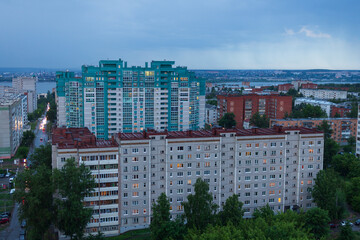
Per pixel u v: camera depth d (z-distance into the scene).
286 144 160.38
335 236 141.25
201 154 151.62
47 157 190.50
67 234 127.56
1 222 155.50
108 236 141.62
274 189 160.88
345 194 167.50
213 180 154.50
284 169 160.88
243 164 156.38
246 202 158.38
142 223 147.38
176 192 150.75
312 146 163.25
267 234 110.75
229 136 154.12
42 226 129.75
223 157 154.75
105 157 140.25
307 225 130.12
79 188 128.38
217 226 117.88
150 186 146.88
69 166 128.12
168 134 153.12
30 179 132.25
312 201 161.75
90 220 139.62
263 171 158.75
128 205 145.00
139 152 144.12
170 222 120.38
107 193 141.62
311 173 164.50
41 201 129.25
